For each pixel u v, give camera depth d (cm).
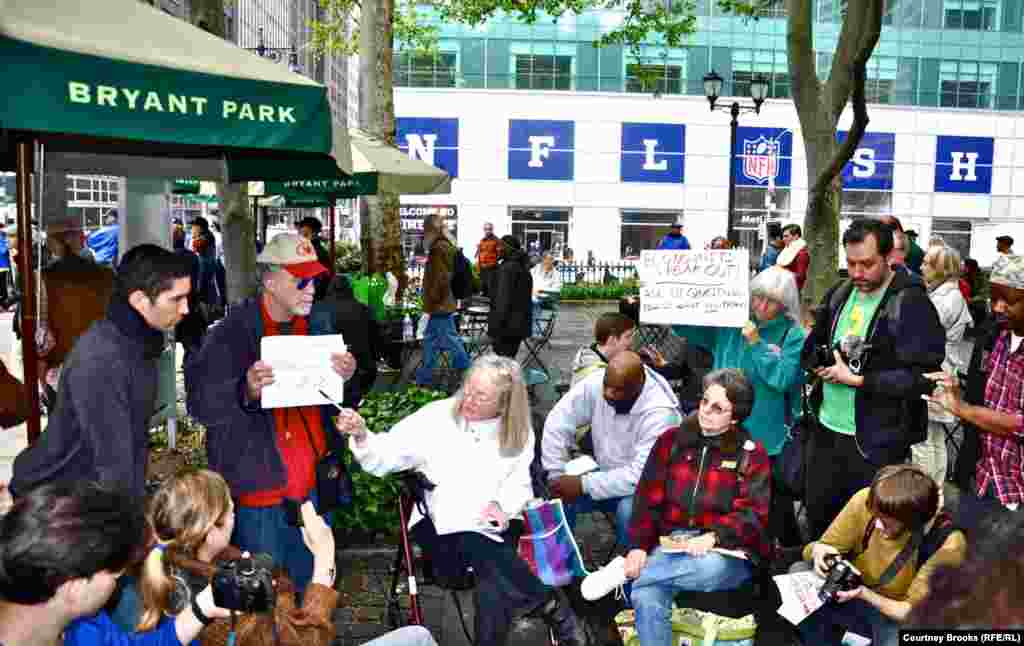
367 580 521
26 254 389
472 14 1944
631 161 3584
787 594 363
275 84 319
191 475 290
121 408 296
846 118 3616
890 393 398
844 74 1004
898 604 349
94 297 619
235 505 372
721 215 3612
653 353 645
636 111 3556
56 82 273
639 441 465
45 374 617
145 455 315
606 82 3550
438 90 3519
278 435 379
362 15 1388
